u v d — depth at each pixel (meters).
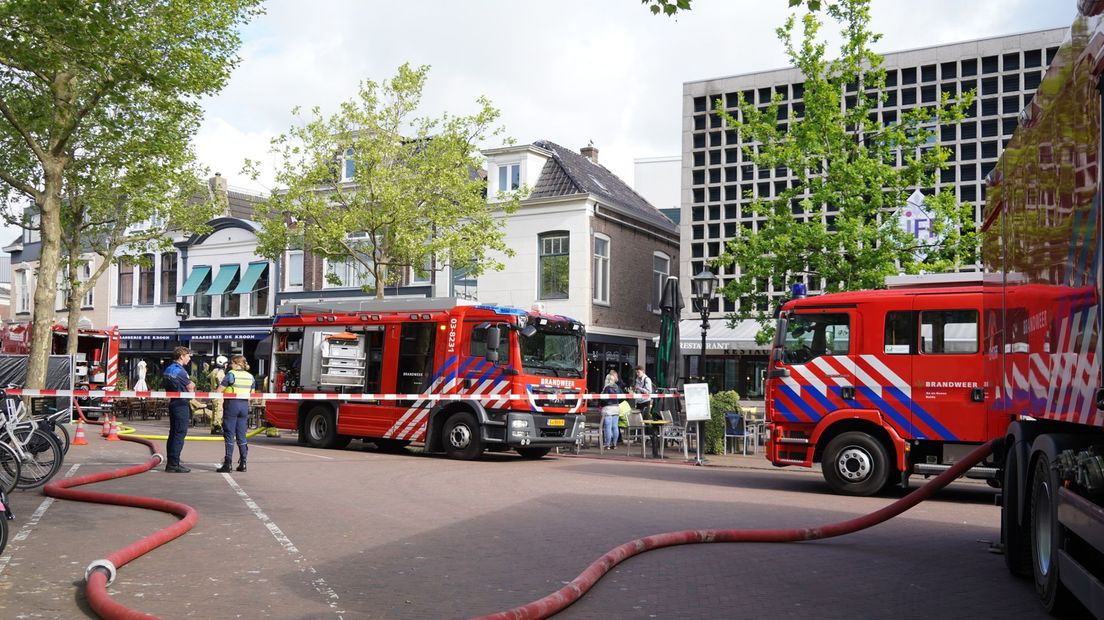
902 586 7.64
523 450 20.84
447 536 9.61
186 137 23.02
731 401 21.30
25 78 19.06
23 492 12.55
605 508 11.85
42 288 20.39
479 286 33.53
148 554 8.33
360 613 6.41
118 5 15.87
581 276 31.77
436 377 19.45
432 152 26.80
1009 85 25.61
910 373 13.68
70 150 23.92
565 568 8.07
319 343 21.11
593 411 25.55
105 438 22.67
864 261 20.58
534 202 32.44
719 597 7.12
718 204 29.81
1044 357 7.14
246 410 15.52
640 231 35.31
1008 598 7.25
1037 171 7.43
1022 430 7.82
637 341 35.16
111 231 30.28
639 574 7.91
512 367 18.61
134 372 42.59
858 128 21.89
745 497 13.37
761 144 23.94
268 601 6.70
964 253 20.50
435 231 27.86
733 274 29.69
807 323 14.46
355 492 13.12
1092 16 5.76
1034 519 7.27
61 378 26.25
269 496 12.45
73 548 8.59
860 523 9.83
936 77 26.31
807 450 14.30
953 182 25.92
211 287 39.91
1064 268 6.52
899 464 13.63
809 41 21.53
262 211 27.67
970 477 13.27
